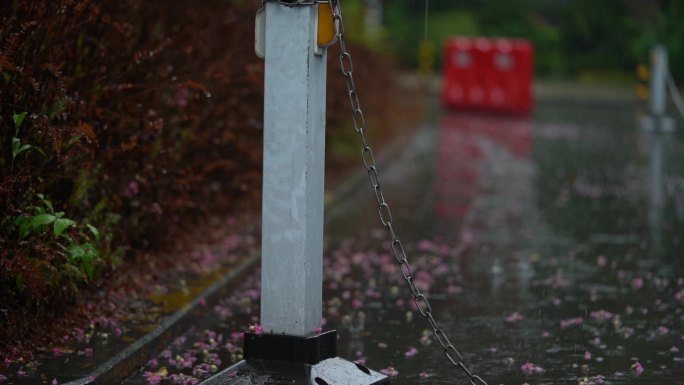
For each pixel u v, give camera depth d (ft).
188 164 35.70
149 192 32.94
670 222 50.49
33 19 24.82
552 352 27.12
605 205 56.65
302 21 20.12
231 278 33.53
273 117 20.36
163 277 32.48
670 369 25.46
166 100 33.47
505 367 25.68
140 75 31.22
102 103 29.07
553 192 62.03
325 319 30.71
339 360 21.38
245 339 20.84
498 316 31.27
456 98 135.03
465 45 134.82
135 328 26.45
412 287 21.67
